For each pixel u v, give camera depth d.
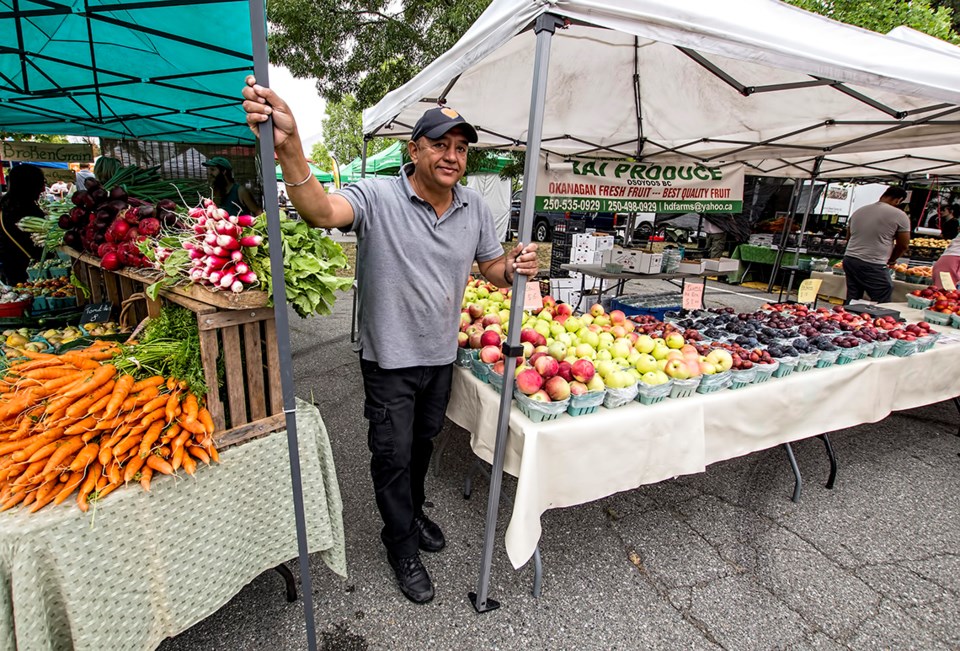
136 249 1.88
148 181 2.96
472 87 3.59
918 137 3.73
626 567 2.21
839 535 2.49
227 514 1.60
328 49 7.95
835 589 2.12
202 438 1.46
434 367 1.89
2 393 1.55
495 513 1.84
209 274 1.42
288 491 1.76
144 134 5.11
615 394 1.92
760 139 4.32
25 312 3.00
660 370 2.15
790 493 2.85
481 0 6.68
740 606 2.02
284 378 1.34
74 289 3.33
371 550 2.25
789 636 1.88
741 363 2.27
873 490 2.91
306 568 1.53
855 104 3.34
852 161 5.76
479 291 3.23
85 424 1.37
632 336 2.49
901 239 5.34
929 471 3.15
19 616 1.18
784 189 11.02
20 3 2.09
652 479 2.04
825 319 3.25
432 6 7.48
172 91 3.30
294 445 1.40
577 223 7.32
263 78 1.13
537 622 1.90
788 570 2.23
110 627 1.36
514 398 1.92
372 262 1.69
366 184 1.65
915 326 3.07
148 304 1.86
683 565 2.24
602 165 4.65
